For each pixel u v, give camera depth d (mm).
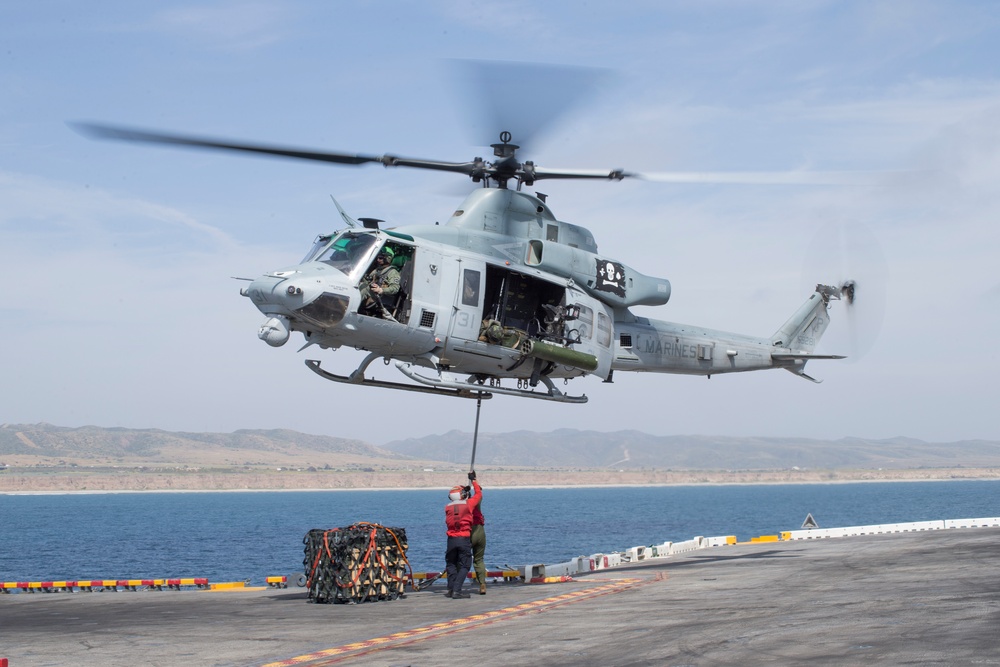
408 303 18016
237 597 18094
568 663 10078
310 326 17578
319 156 16625
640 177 18094
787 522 112938
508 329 19422
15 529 106250
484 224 19328
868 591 15000
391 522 123375
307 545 16969
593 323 21109
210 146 15312
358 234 18031
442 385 18891
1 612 15992
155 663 10773
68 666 10625
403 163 17875
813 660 9594
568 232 20766
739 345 25750
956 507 151375
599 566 23016
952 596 13812
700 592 16203
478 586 18750
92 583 21734
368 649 11406
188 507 197500
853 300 27734
